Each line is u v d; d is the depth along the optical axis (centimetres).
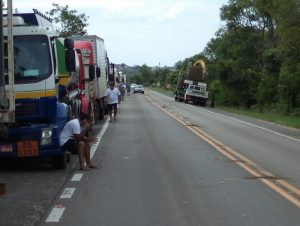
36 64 1186
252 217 805
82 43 2111
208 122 3005
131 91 11738
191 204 891
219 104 6556
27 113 1171
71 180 1109
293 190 1022
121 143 1820
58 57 1277
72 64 1275
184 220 784
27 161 1385
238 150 1684
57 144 1185
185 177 1157
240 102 6366
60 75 1282
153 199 929
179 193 982
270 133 2442
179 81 6353
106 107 3209
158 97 7950
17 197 936
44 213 822
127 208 859
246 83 6244
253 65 6309
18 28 1192
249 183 1090
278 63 5422
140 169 1262
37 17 1221
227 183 1088
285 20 2783
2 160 1391
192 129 2439
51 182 1084
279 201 920
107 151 1600
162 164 1347
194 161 1407
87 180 1110
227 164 1359
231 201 916
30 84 1173
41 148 1176
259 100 5662
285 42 2889
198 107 5188
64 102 1331
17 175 1171
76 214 816
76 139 1212
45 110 1177
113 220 782
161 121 2931
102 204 887
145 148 1688
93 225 754
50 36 1216
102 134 2138
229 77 6228
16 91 1169
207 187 1043
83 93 1909
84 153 1260
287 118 3912
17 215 808
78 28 4225
